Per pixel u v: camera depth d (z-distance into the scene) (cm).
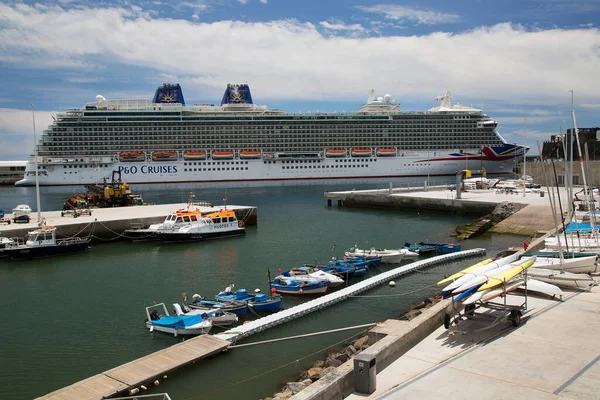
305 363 2447
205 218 6222
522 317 1930
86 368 2523
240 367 2395
